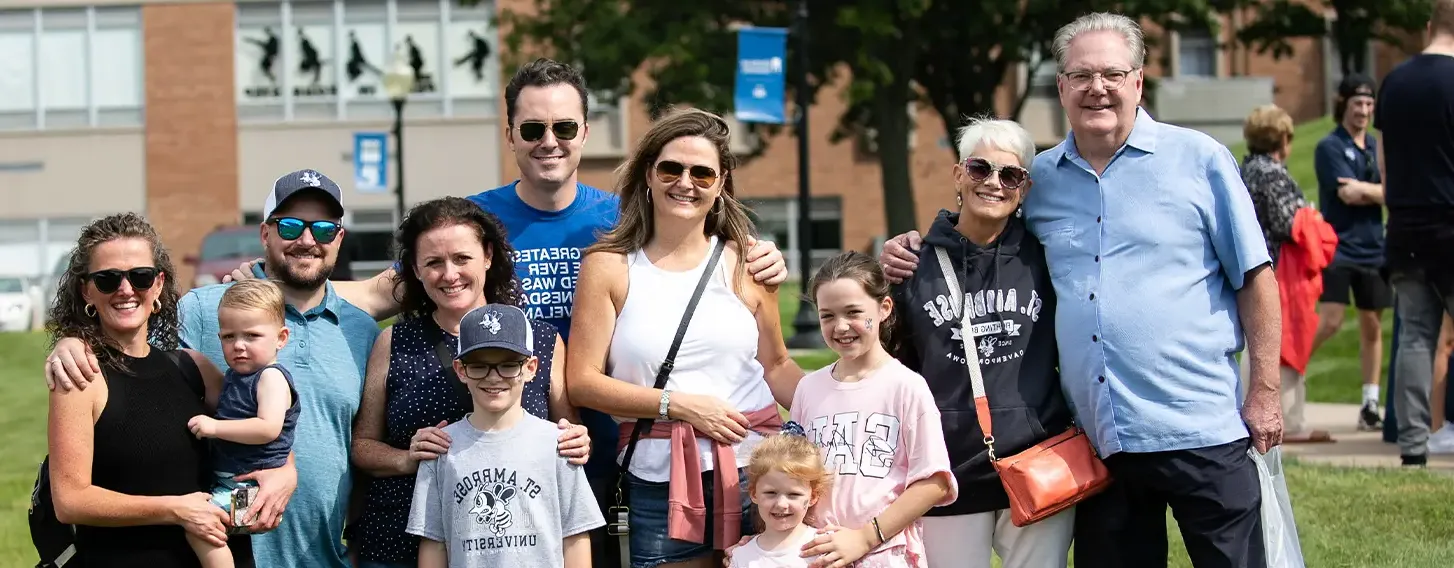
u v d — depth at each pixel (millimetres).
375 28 34875
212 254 24406
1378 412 9742
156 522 4410
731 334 4883
